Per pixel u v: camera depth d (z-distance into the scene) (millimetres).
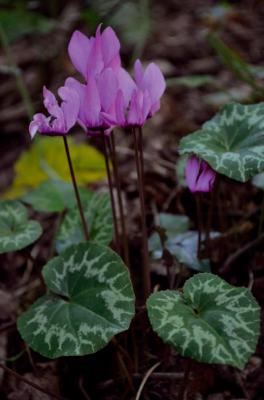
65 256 364
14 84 836
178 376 379
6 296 473
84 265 357
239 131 370
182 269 425
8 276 505
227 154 353
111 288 344
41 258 512
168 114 650
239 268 441
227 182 501
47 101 343
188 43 809
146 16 813
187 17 915
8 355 429
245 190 502
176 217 457
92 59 342
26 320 351
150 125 638
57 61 869
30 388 403
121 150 596
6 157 695
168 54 788
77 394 400
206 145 360
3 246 364
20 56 903
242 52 765
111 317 335
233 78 697
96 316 339
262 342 396
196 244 406
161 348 392
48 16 963
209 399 379
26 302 468
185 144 361
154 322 308
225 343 304
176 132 616
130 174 562
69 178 561
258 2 916
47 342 337
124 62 813
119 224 493
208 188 363
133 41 814
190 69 744
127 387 377
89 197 466
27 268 504
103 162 564
